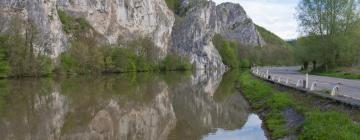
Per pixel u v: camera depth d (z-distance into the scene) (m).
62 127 25.00
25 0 99.50
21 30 79.56
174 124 26.64
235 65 180.25
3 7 93.81
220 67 178.75
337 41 55.97
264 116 26.55
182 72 127.38
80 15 142.50
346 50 56.25
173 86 60.38
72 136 22.34
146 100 40.84
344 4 57.16
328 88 28.08
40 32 88.69
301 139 15.79
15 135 22.06
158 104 37.91
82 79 75.75
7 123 25.75
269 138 20.03
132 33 162.75
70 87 54.09
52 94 43.72
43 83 60.84
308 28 61.06
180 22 195.75
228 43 188.62
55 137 21.89
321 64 65.06
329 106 20.55
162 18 181.62
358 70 52.69
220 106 36.16
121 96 43.75
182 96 45.66
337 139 13.41
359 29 56.72
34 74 79.38
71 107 33.88
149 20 173.88
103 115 30.27
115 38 151.75
